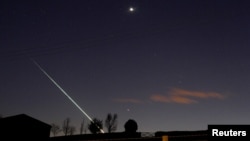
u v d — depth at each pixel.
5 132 26.12
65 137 30.08
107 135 28.38
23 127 27.03
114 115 46.72
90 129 44.50
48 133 28.75
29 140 27.05
